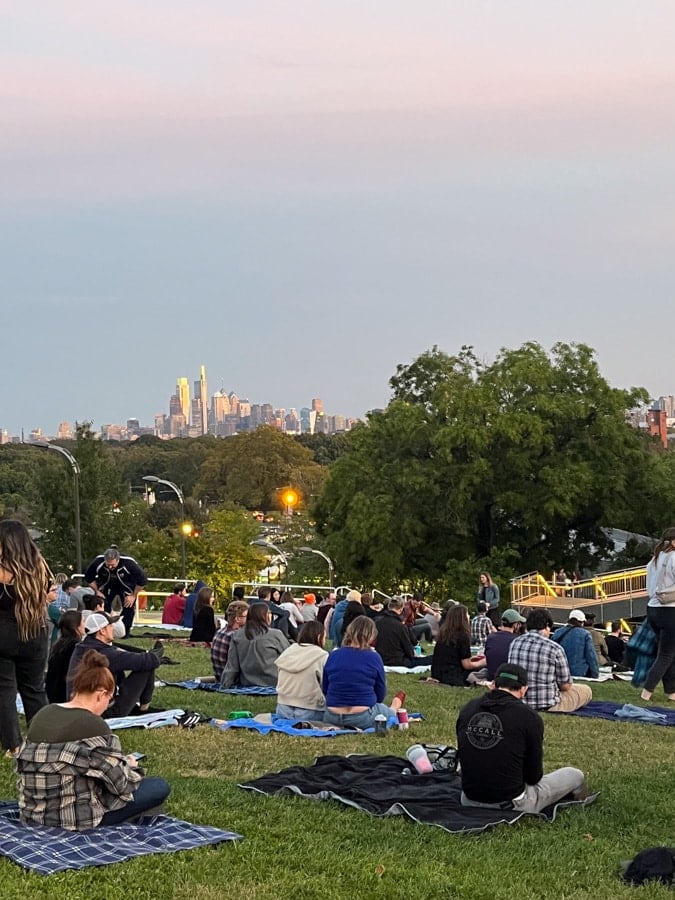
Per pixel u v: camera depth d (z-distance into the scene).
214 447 154.88
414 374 60.47
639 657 16.62
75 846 7.11
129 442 182.12
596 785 10.10
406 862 7.42
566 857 7.77
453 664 17.58
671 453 60.44
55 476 58.25
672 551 15.90
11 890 6.41
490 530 55.91
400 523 53.62
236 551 66.56
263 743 11.67
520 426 51.97
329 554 56.03
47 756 7.43
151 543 65.25
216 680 16.66
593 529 56.88
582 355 54.78
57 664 12.51
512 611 17.98
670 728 13.69
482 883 7.07
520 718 8.70
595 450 53.09
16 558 10.05
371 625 12.91
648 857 7.50
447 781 9.55
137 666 12.64
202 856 7.25
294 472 131.88
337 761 10.05
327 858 7.39
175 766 10.40
